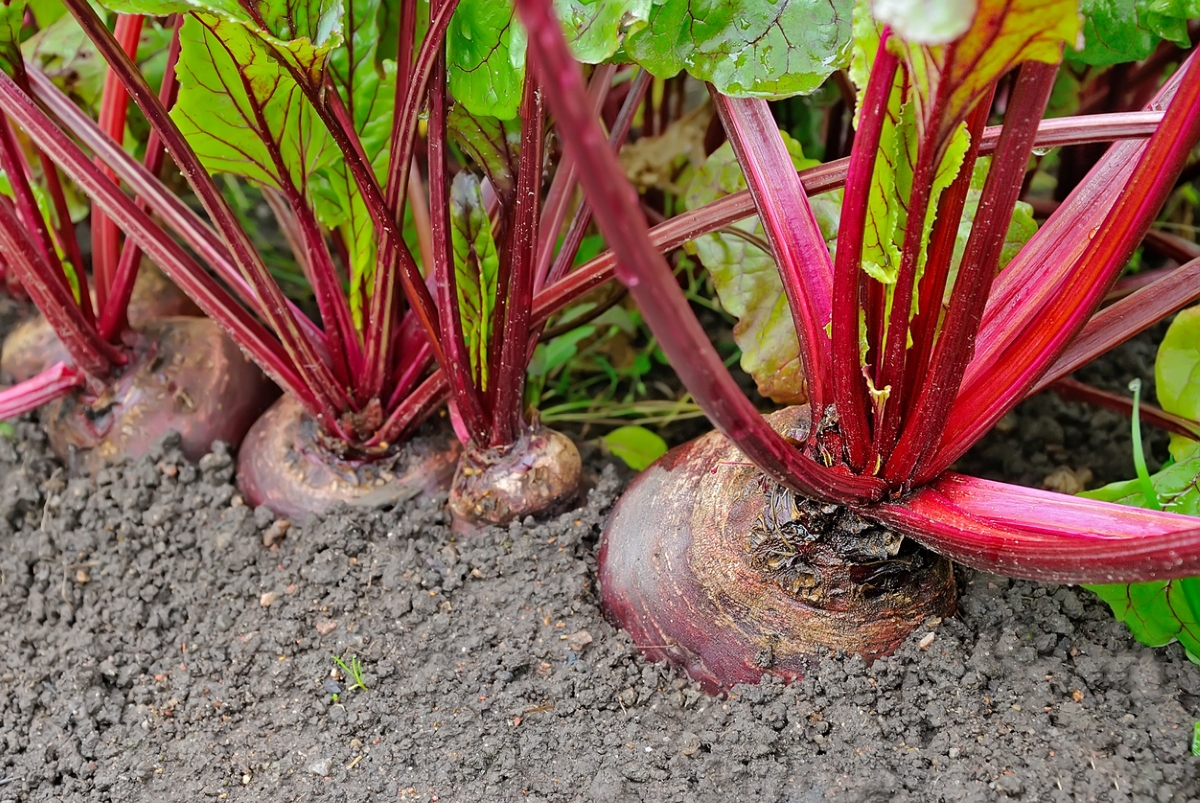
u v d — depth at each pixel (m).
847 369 0.44
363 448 0.54
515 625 0.50
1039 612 0.48
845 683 0.47
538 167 0.46
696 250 0.54
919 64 0.39
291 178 0.50
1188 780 0.45
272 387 0.60
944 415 0.44
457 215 0.49
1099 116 0.44
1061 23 0.37
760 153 0.47
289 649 0.51
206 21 0.44
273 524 0.54
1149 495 0.46
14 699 0.51
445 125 0.47
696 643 0.48
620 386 0.66
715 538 0.47
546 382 0.65
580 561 0.52
